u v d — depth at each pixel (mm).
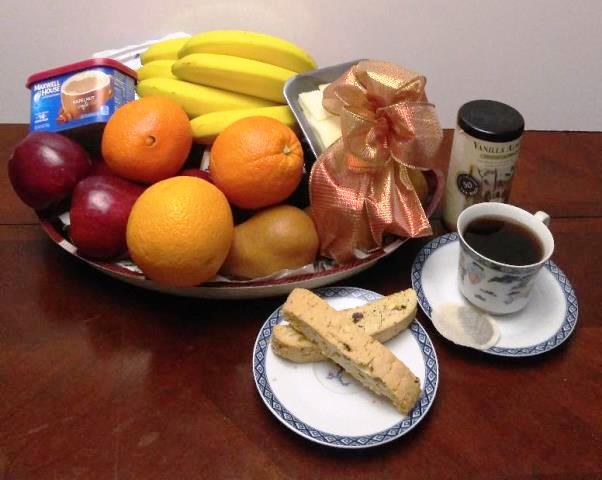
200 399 490
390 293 586
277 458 453
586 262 616
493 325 540
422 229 563
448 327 537
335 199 546
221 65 597
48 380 499
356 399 481
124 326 542
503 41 1123
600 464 454
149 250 476
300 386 490
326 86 594
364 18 1062
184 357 520
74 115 600
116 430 467
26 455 449
